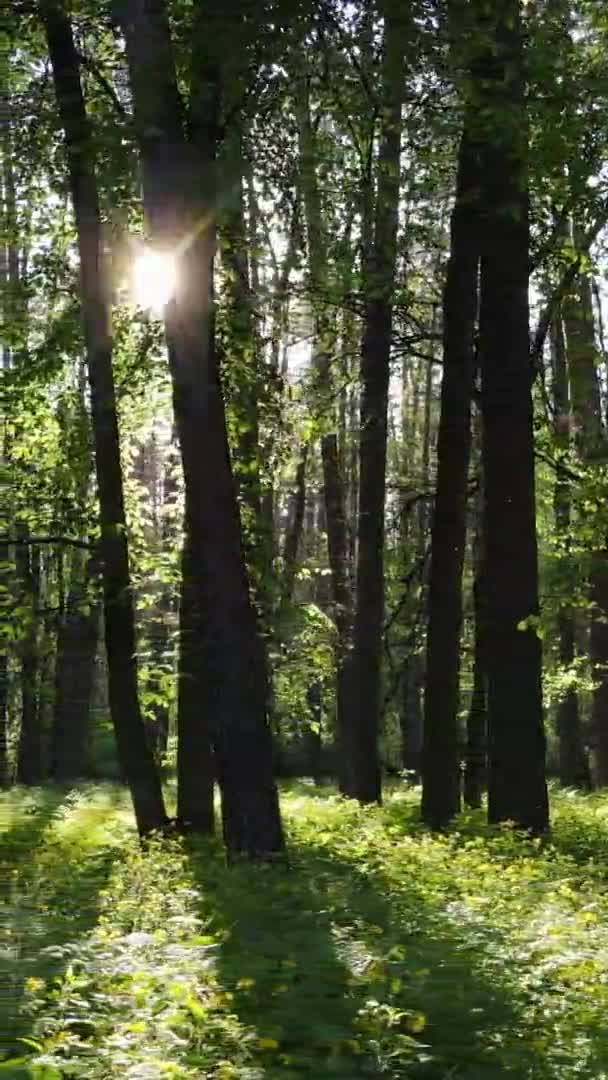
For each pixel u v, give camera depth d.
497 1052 5.62
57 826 17.19
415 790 24.23
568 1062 5.58
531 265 15.75
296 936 7.31
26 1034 5.47
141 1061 5.18
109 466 14.48
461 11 10.92
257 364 16.45
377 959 6.59
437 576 15.78
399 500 24.86
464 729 35.59
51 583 29.56
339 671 23.41
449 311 15.70
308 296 16.94
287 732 26.77
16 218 16.48
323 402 18.36
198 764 14.77
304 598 33.25
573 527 14.97
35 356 14.79
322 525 43.66
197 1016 5.62
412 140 14.80
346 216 15.09
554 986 6.45
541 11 14.65
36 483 15.99
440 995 6.20
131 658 14.60
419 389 42.84
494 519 13.61
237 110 11.66
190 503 11.40
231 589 11.29
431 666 15.79
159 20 11.44
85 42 15.50
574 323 21.50
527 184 13.15
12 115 14.20
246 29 10.66
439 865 10.77
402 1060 5.46
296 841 12.99
